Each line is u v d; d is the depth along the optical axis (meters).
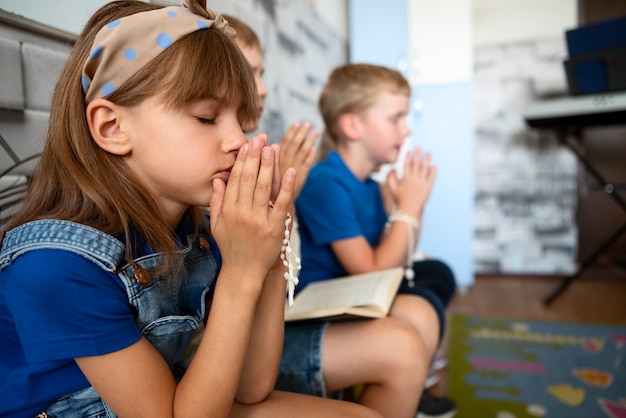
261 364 0.58
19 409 0.46
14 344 0.47
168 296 0.53
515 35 2.45
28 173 0.65
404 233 1.00
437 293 1.12
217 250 0.66
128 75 0.46
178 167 0.47
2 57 0.61
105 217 0.49
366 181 1.18
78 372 0.47
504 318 1.86
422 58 2.19
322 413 0.56
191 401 0.45
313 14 1.79
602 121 1.94
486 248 2.57
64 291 0.43
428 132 2.21
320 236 0.98
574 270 2.47
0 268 0.46
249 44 0.95
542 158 2.46
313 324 0.77
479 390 1.23
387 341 0.69
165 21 0.47
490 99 2.50
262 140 0.48
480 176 2.55
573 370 1.35
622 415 1.10
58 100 0.50
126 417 0.45
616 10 2.30
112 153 0.48
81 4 0.73
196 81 0.46
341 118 1.11
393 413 0.71
